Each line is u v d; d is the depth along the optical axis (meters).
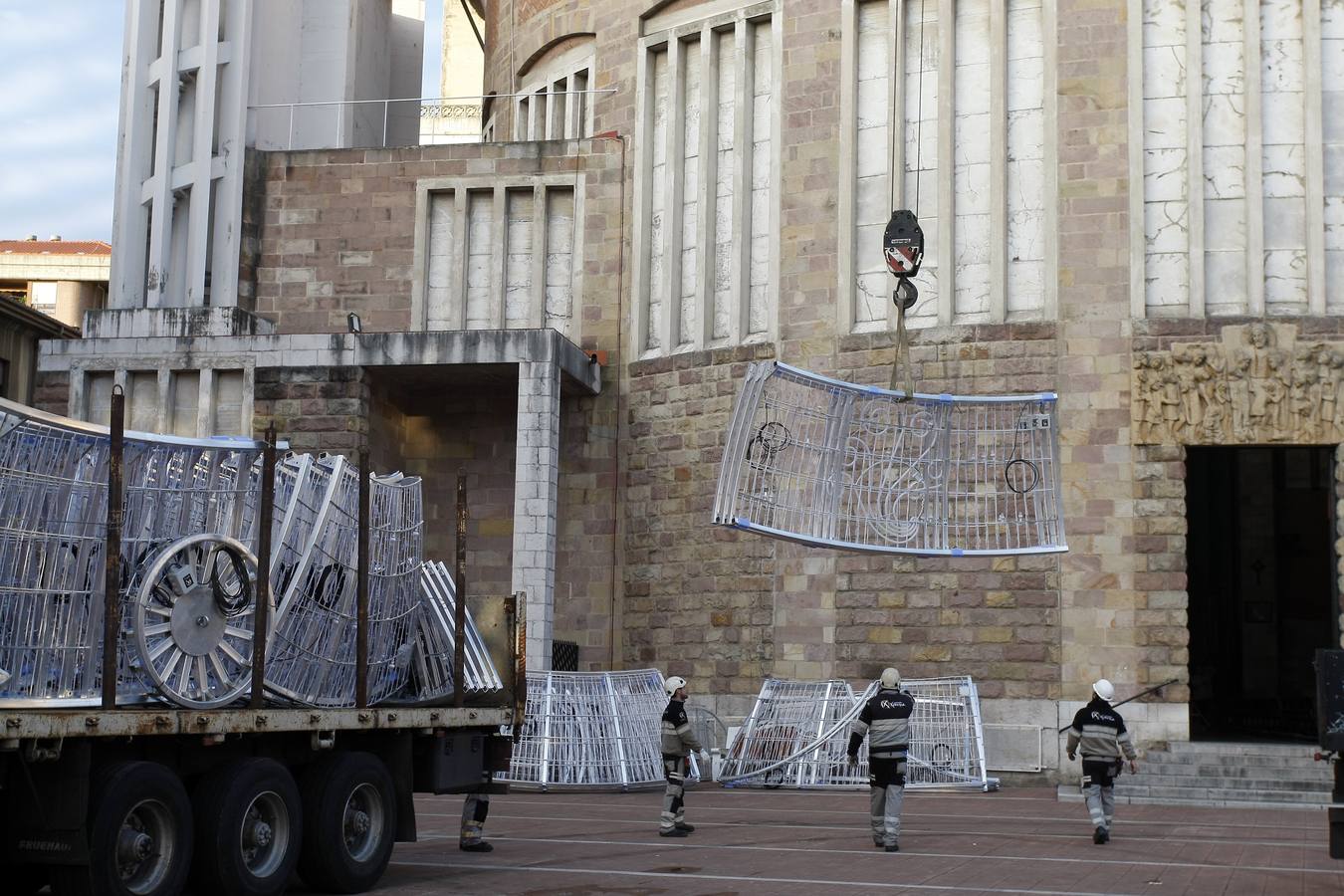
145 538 13.34
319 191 37.12
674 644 33.62
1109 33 30.84
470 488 36.06
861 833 19.86
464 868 16.02
